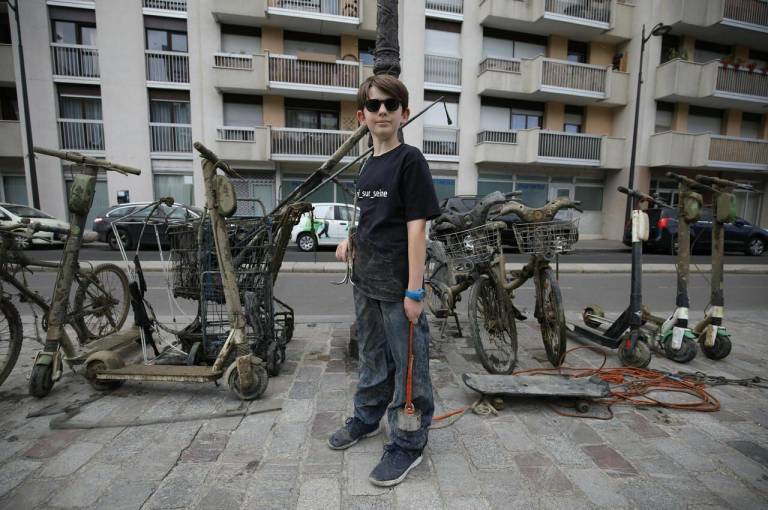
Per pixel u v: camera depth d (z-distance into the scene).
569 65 17.22
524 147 17.52
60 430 2.31
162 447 2.15
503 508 1.72
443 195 18.03
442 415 2.53
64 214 15.94
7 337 3.16
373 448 2.16
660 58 17.73
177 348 3.38
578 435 2.31
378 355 2.11
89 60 15.50
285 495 1.79
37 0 14.86
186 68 15.91
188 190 16.39
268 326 3.13
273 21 15.95
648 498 1.79
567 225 3.15
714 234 3.63
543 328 3.46
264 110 16.66
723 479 1.93
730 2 17.11
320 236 13.00
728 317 5.32
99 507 1.71
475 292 3.23
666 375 3.16
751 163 17.84
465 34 17.27
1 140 15.45
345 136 16.45
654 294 7.41
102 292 3.75
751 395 2.87
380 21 3.53
